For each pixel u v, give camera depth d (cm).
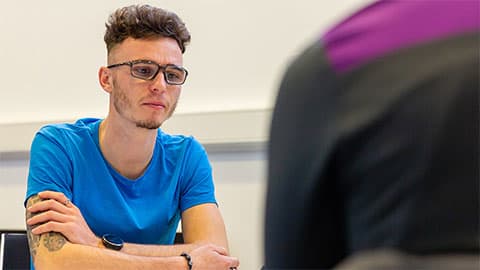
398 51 38
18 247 182
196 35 238
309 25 223
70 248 129
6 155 261
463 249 33
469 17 37
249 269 223
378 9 41
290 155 41
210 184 167
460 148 34
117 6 250
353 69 38
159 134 167
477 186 34
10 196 259
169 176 161
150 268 129
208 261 138
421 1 39
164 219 157
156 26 143
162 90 142
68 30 257
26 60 261
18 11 263
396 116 36
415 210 34
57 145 150
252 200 226
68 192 146
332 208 39
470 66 35
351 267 34
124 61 142
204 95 236
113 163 153
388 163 36
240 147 227
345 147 37
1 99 263
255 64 230
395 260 33
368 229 36
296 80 41
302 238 40
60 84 257
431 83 36
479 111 35
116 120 146
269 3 229
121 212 151
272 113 44
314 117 39
